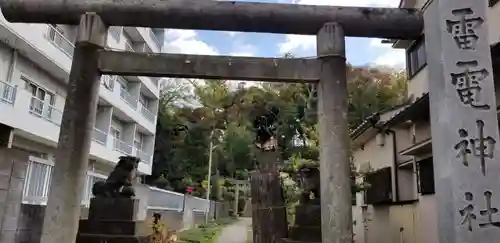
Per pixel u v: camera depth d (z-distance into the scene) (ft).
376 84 79.66
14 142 52.49
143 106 93.76
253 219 34.50
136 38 88.48
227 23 20.86
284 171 44.60
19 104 48.70
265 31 21.31
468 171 15.66
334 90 20.08
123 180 26.16
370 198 50.06
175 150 126.21
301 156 54.44
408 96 45.75
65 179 19.06
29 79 54.49
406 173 42.75
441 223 16.37
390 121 39.78
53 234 18.51
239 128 125.80
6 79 49.83
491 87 16.43
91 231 24.52
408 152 36.06
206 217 101.04
